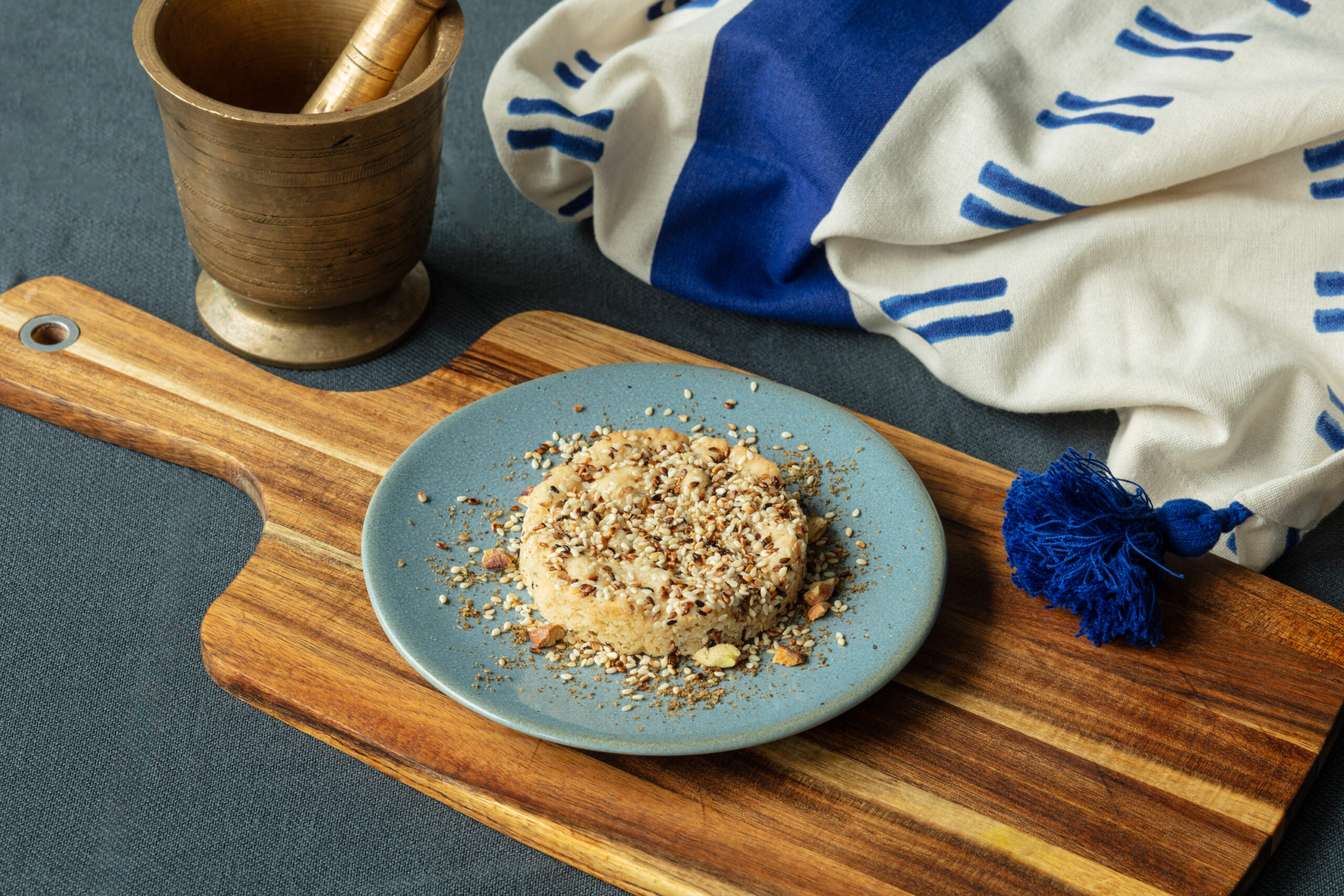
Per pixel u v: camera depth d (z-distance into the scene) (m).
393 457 0.73
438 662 0.64
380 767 0.64
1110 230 0.76
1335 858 0.65
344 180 0.72
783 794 0.63
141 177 0.90
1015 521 0.69
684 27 0.81
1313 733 0.66
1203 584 0.70
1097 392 0.75
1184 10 0.79
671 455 0.70
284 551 0.69
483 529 0.69
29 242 0.85
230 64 0.78
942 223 0.79
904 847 0.62
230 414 0.74
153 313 0.81
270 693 0.65
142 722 0.66
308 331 0.79
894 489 0.70
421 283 0.83
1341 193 0.74
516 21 1.00
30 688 0.67
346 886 0.63
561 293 0.85
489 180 0.91
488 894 0.63
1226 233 0.76
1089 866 0.62
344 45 0.79
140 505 0.73
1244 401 0.74
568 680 0.64
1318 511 0.73
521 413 0.73
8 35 0.98
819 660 0.65
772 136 0.82
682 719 0.63
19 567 0.71
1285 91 0.73
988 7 0.80
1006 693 0.66
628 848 0.61
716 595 0.65
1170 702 0.66
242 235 0.74
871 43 0.79
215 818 0.64
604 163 0.82
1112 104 0.77
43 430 0.76
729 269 0.85
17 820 0.64
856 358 0.83
